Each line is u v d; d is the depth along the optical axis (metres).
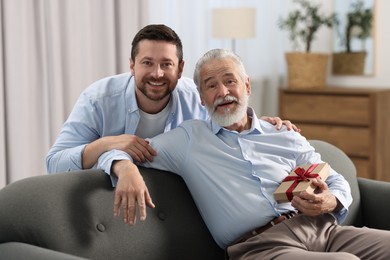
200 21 5.97
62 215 2.46
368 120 5.73
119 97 3.08
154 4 5.53
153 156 2.86
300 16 6.21
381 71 6.29
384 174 5.86
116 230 2.60
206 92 2.90
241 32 5.82
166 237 2.74
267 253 2.68
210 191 2.84
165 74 2.94
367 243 2.73
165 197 2.82
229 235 2.84
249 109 3.04
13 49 4.53
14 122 4.57
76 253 2.45
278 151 2.96
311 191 2.73
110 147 2.80
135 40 2.97
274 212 2.82
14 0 4.51
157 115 3.12
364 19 6.32
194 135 2.91
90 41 5.01
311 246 2.76
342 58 6.46
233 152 2.90
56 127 4.82
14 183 2.51
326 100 5.91
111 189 2.67
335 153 3.41
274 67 6.59
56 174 2.59
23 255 2.24
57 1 4.77
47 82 4.78
